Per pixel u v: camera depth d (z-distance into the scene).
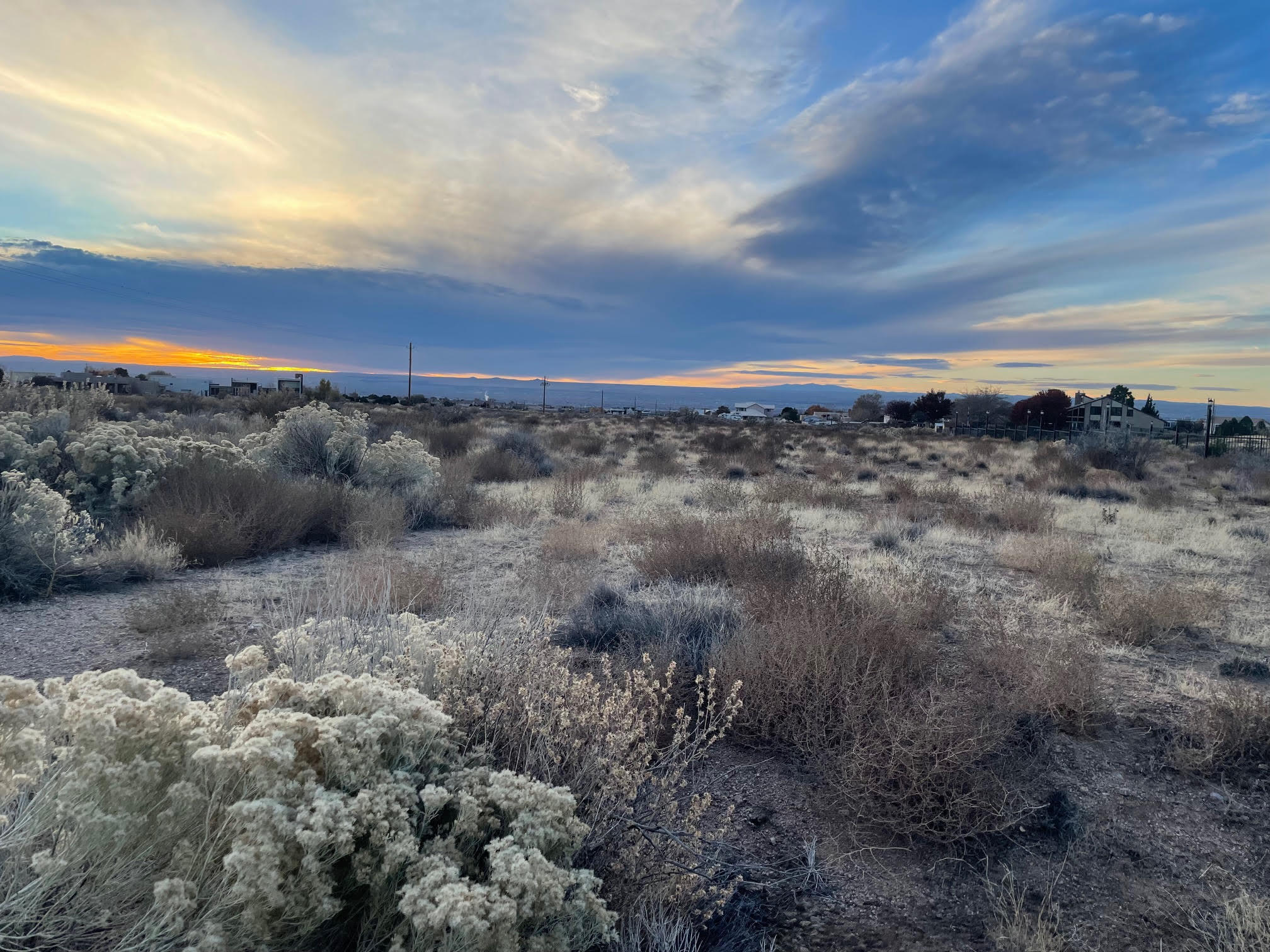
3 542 6.84
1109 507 16.19
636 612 6.16
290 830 1.82
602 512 13.45
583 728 3.10
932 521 13.58
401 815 2.03
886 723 3.77
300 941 1.92
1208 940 2.89
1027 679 4.77
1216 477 24.45
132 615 5.89
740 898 3.08
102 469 9.62
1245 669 5.86
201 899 1.88
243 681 3.64
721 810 3.71
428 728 2.35
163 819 1.92
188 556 8.33
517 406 89.50
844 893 3.16
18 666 4.96
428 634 3.94
